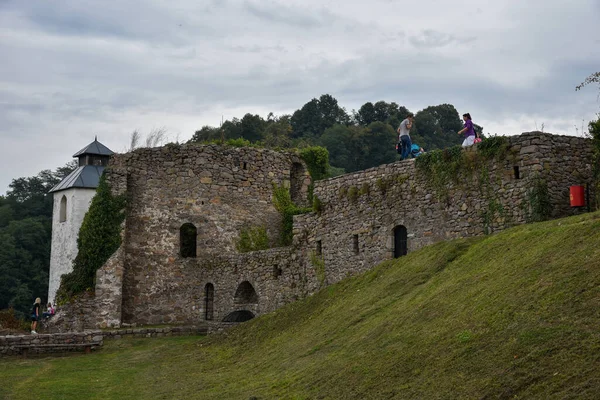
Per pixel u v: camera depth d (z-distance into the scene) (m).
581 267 16.44
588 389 12.53
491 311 16.94
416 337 18.36
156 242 42.81
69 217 47.12
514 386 13.63
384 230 30.06
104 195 42.09
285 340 26.50
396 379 16.55
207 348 30.56
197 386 23.25
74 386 25.62
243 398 19.92
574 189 23.73
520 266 18.66
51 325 40.66
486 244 22.80
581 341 13.84
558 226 21.02
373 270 28.50
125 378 26.83
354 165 80.75
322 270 33.12
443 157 27.59
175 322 42.22
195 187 43.41
